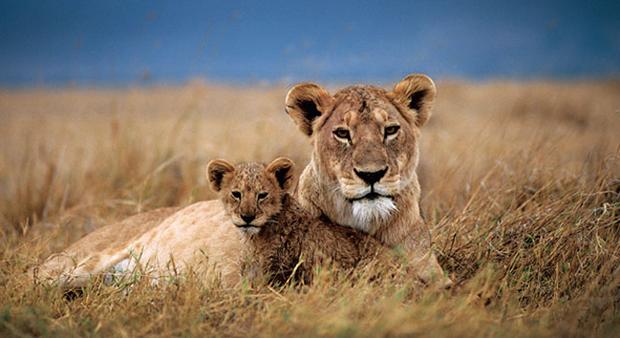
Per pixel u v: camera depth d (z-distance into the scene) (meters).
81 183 15.85
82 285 11.07
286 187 10.07
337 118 9.58
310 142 10.19
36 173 17.42
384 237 9.77
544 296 9.55
